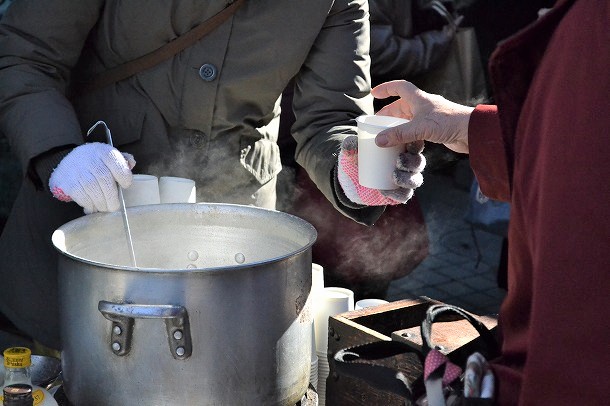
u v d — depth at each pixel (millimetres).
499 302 4598
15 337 3162
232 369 1574
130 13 2115
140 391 1570
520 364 1232
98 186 1854
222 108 2234
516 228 1186
